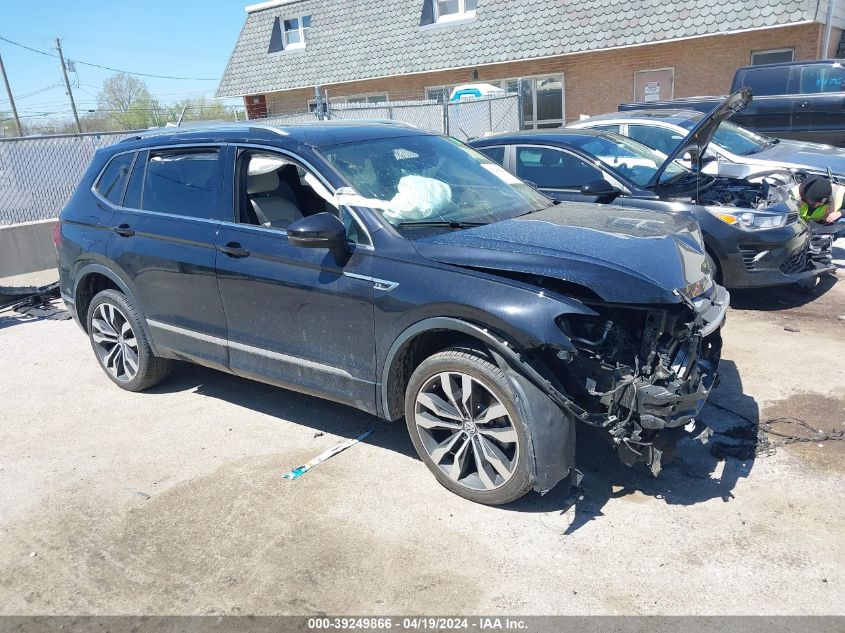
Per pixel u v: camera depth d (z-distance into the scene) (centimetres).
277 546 329
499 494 342
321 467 399
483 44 1939
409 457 406
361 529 339
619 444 325
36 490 392
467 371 339
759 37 1591
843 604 274
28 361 603
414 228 371
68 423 475
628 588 290
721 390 469
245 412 479
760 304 662
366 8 2198
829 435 402
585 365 324
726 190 680
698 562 303
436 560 314
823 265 675
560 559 310
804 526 322
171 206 460
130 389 521
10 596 306
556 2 1828
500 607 283
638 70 1764
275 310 404
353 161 405
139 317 489
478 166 464
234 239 417
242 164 426
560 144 686
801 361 513
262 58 2434
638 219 400
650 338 321
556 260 325
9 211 1002
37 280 926
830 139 1203
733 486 358
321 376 397
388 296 354
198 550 330
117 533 347
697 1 1619
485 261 335
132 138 509
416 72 2069
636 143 739
